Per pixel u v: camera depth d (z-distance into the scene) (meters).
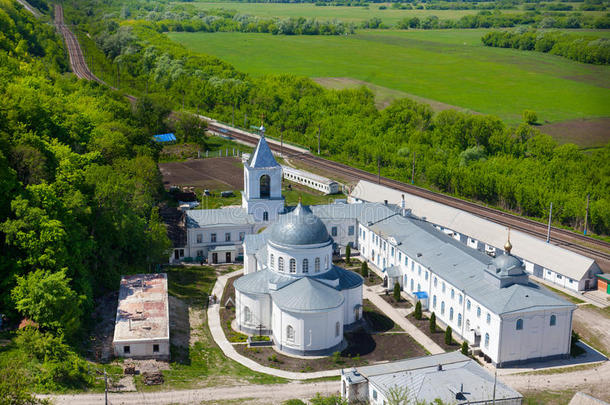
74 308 128.75
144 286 151.25
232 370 126.94
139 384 118.12
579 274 165.88
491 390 108.00
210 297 158.62
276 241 142.25
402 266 166.38
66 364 116.12
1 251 139.88
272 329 140.62
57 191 158.00
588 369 130.62
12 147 162.00
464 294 139.38
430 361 119.38
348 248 185.75
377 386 110.44
